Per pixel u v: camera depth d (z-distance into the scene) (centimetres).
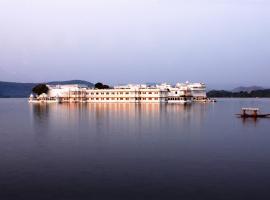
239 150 6250
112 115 14588
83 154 5928
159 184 4200
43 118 13425
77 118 13238
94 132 8875
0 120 12700
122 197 3791
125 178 4450
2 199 3759
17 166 5072
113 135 8294
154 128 9812
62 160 5462
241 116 13975
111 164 5191
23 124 11094
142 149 6394
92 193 3916
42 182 4309
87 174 4650
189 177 4472
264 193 3869
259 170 4778
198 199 3719
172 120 12331
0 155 5850
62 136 8131
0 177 4516
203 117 13762
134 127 10062
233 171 4741
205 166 5031
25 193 3931
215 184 4181
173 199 3722
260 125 10644
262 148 6438
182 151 6181
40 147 6631
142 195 3844
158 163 5241
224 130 9331
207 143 7075
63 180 4378
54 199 3753
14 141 7381
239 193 3875
